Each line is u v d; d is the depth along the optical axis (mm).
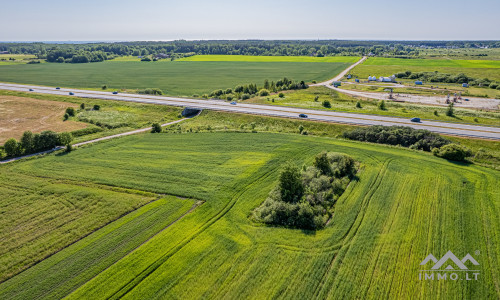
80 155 55812
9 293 26656
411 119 70938
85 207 38844
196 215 36625
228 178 45312
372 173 45562
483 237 31609
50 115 86438
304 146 57094
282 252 30125
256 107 88750
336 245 30906
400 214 35625
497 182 42125
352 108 87438
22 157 56438
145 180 45406
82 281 27609
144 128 76562
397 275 27016
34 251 31438
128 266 28859
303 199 38094
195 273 27797
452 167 46906
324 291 25500
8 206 39281
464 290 25453
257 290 25844
